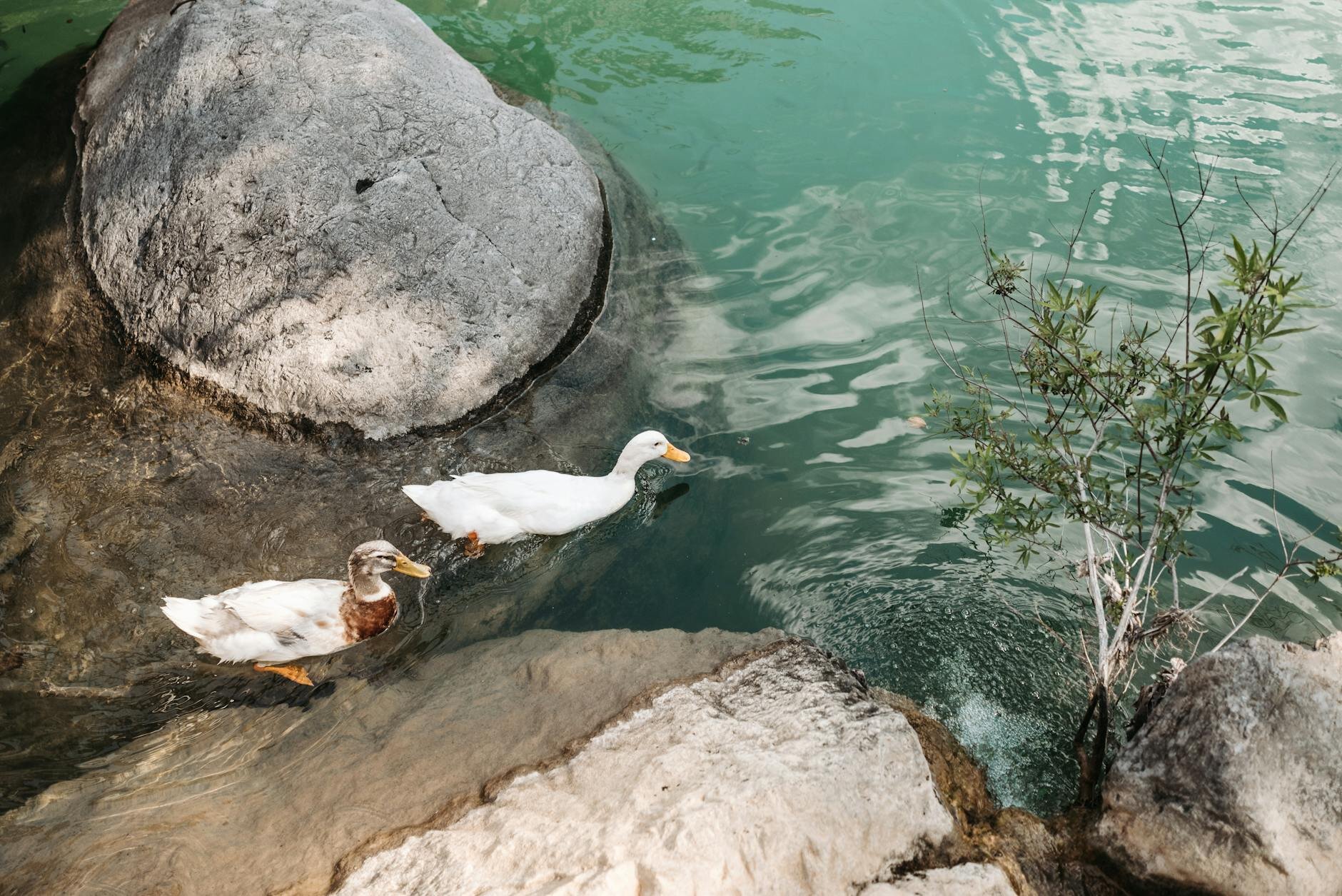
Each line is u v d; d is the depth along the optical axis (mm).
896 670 5332
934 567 5973
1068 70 10461
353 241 6695
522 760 4320
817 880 3635
